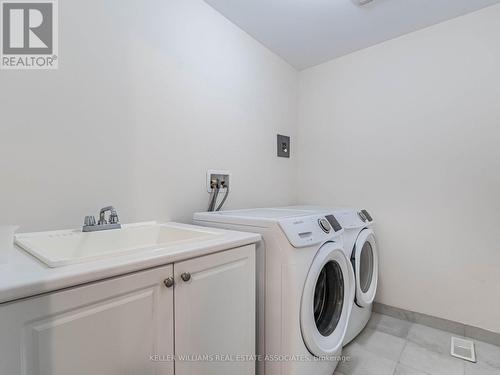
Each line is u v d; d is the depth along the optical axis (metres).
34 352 0.55
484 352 1.58
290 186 2.48
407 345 1.67
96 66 1.19
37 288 0.54
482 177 1.71
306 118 2.54
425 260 1.92
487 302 1.70
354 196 2.25
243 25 1.89
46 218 1.05
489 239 1.69
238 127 1.93
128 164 1.30
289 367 1.11
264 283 1.19
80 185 1.14
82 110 1.15
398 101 2.03
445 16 1.78
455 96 1.79
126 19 1.29
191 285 0.85
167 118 1.47
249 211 1.67
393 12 1.75
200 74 1.65
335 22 1.85
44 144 1.04
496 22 1.66
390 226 2.07
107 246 1.11
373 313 2.11
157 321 0.76
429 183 1.89
